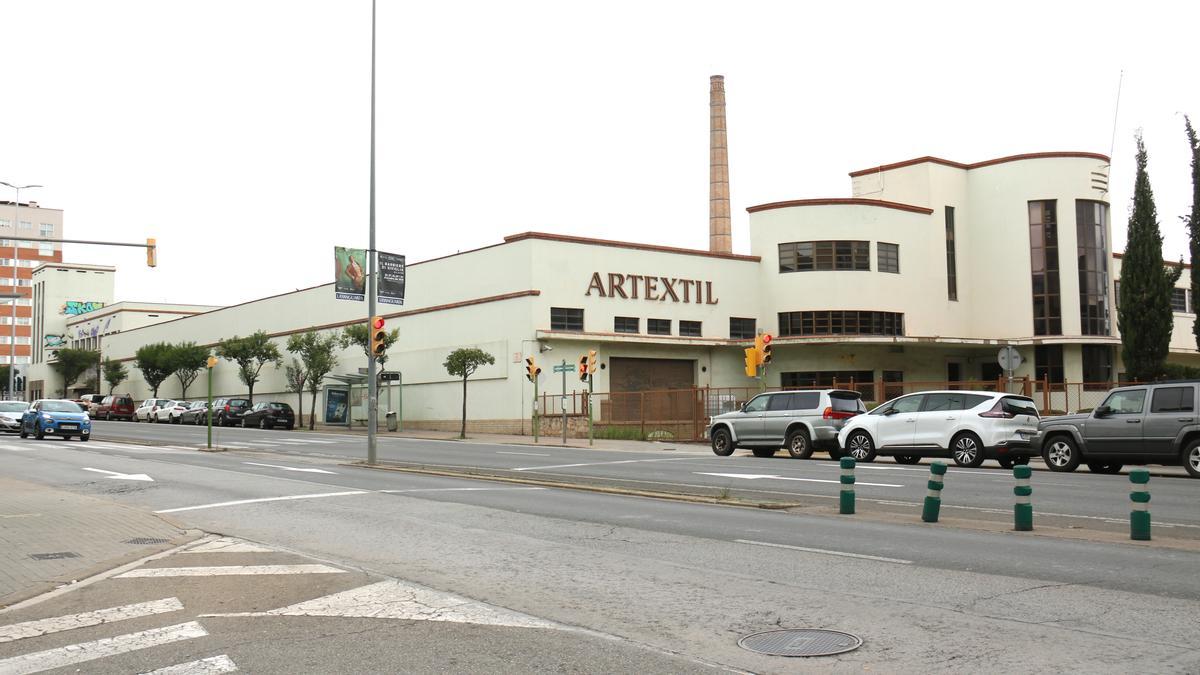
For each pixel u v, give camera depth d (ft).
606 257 149.07
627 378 148.66
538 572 31.19
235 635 23.16
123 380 281.54
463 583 29.63
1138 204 130.62
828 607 25.57
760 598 26.84
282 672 20.03
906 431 74.59
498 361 146.10
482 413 148.87
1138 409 64.59
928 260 165.78
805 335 158.71
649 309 152.25
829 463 76.69
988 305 168.04
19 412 140.77
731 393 153.89
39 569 32.19
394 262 87.61
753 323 163.73
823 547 35.47
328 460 87.20
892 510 46.88
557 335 138.62
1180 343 190.39
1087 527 40.70
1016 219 165.27
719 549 35.27
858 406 84.79
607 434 133.08
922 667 19.89
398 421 166.91
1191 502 48.88
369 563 33.37
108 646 22.35
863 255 159.22
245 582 29.71
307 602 26.78
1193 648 20.97
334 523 43.47
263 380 214.28
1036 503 48.73
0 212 398.83
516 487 59.77
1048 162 163.32
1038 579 28.99
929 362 165.78
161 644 22.44
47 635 23.54
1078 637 22.00
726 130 207.41
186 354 225.97
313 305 198.18
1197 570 30.30
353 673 19.88
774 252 162.50
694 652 21.38
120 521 43.93
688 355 155.33
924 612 24.80
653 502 51.01
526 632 23.24
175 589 28.76
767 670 19.94
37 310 344.69
